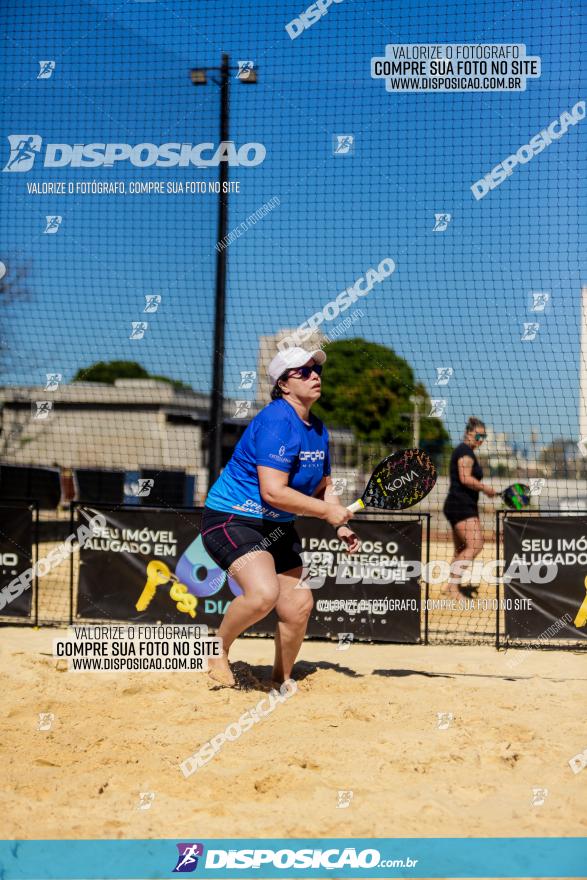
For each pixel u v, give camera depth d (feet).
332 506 24.84
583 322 43.57
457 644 35.65
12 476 69.51
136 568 36.19
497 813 17.53
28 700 25.76
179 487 74.02
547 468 52.08
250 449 25.21
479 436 43.98
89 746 21.44
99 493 74.49
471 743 21.89
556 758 20.92
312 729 22.97
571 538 34.91
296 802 17.90
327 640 35.88
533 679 29.35
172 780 19.10
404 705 25.36
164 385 81.25
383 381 105.50
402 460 26.04
